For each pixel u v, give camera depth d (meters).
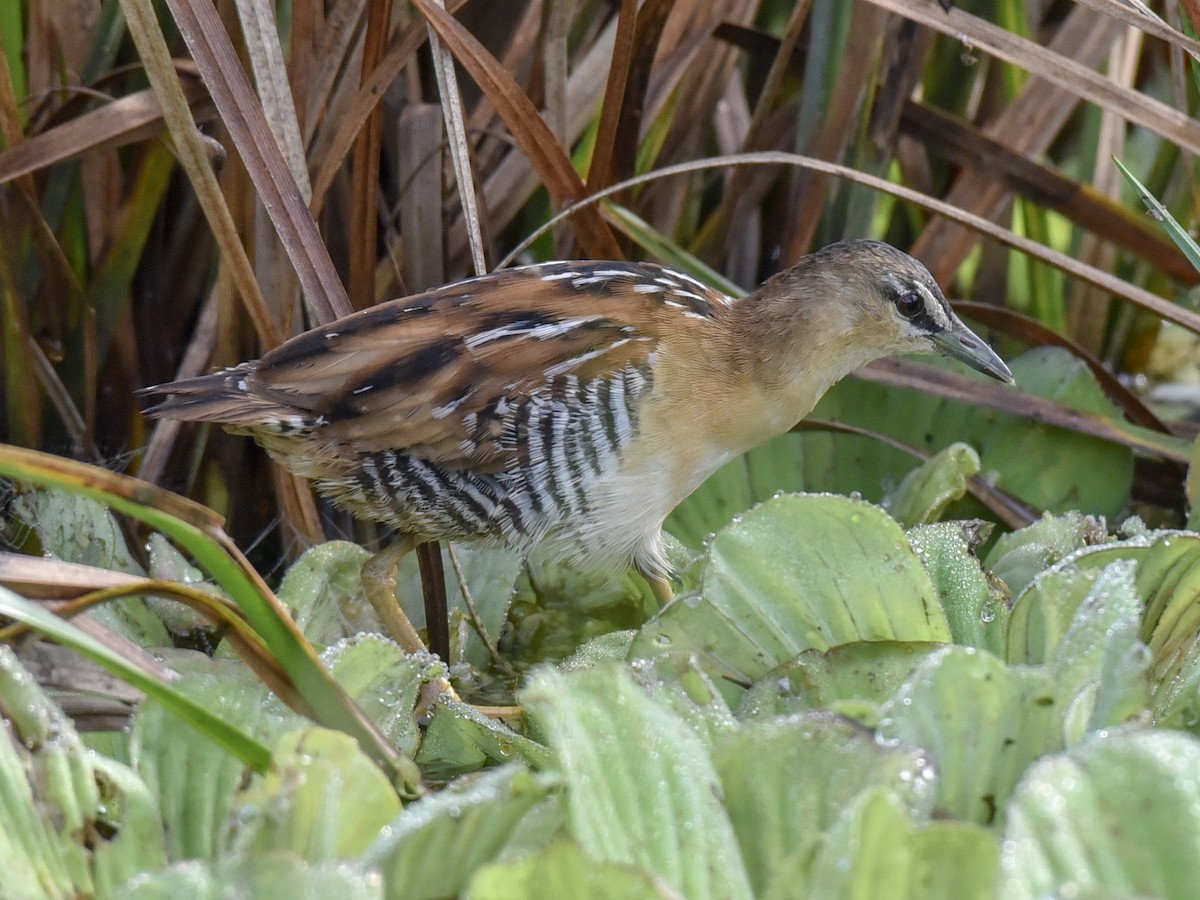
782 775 3.03
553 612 3.13
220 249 3.12
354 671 3.07
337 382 3.10
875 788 2.92
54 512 3.11
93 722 3.06
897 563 3.07
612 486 3.12
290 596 3.10
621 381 3.11
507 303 3.11
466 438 3.11
